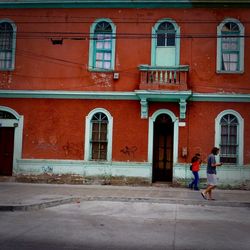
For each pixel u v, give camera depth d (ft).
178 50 57.67
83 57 59.36
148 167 57.00
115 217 35.47
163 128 59.82
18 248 23.84
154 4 58.29
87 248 24.35
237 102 56.54
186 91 54.60
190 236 28.37
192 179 56.24
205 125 56.70
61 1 59.41
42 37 60.18
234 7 57.36
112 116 58.23
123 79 58.29
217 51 57.21
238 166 55.88
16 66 60.34
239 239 27.66
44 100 59.67
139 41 58.54
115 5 59.06
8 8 60.85
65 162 58.44
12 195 45.01
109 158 57.82
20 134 59.72
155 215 37.09
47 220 33.24
